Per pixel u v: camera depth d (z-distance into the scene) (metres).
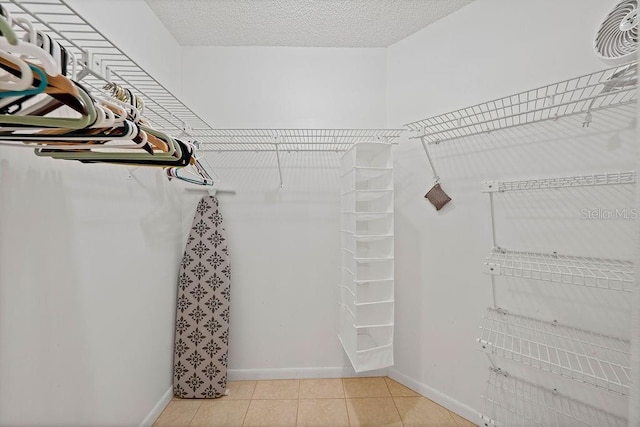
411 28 1.86
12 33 0.45
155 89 1.72
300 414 1.68
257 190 2.06
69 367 1.07
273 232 2.07
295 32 1.91
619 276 1.11
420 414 1.67
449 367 1.71
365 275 1.78
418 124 1.86
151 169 1.64
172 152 0.83
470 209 1.62
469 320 1.62
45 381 0.97
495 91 1.52
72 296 1.08
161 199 1.75
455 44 1.69
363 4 1.66
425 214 1.83
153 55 1.71
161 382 1.72
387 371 2.04
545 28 1.34
